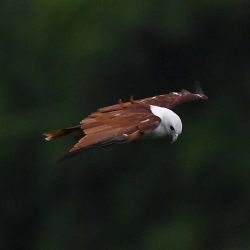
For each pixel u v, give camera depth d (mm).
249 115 38562
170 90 38781
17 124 39625
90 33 38406
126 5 37781
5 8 40562
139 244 38531
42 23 39750
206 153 37781
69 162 39375
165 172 38562
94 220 39656
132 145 38875
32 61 40094
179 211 38125
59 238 39719
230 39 38312
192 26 37688
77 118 39125
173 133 13445
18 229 40312
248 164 37531
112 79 38719
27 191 39969
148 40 38000
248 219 37156
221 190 37719
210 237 37156
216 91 38875
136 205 39062
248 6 37625
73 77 39250
